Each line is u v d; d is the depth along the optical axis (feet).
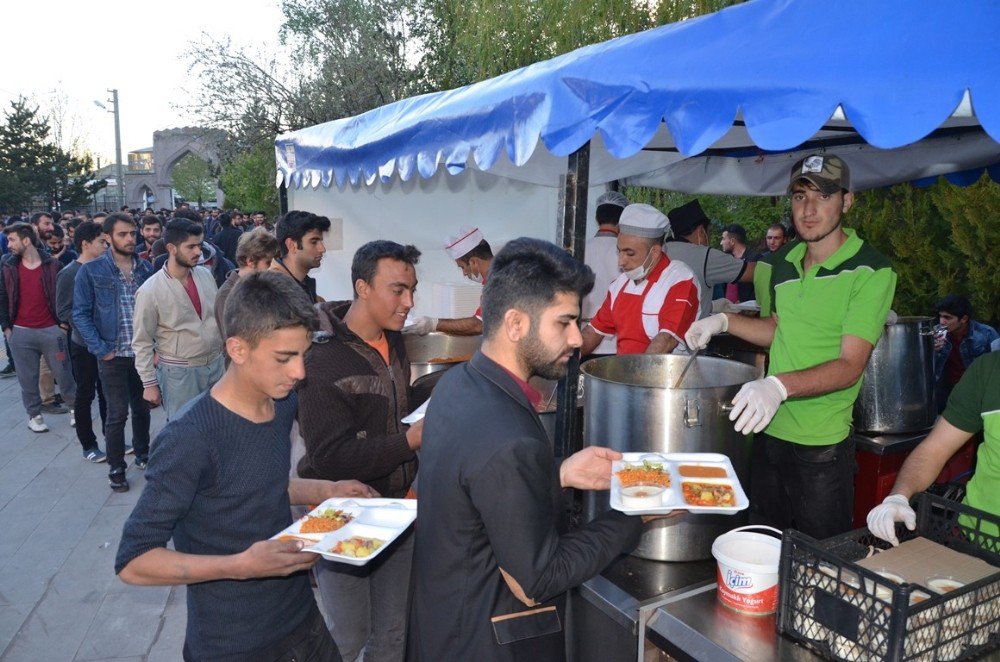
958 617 4.26
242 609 5.46
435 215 16.79
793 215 7.19
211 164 66.85
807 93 4.86
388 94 47.29
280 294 5.00
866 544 5.39
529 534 4.19
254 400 5.30
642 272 9.82
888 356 8.56
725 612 5.32
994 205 17.78
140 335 13.80
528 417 4.50
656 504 4.94
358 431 7.51
